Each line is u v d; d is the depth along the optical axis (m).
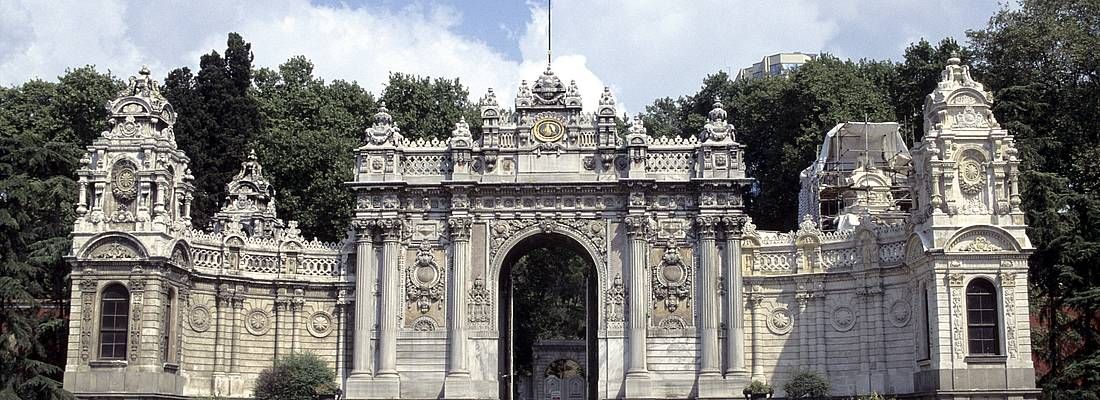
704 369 69.25
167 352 67.62
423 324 71.31
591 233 71.81
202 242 71.56
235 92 98.38
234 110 97.69
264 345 72.94
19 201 65.69
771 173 110.44
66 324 72.31
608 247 71.56
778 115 110.25
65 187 72.38
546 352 118.25
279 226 84.44
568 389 134.50
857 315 70.19
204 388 70.56
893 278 69.25
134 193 67.38
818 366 70.81
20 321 63.53
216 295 71.94
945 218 64.06
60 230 74.25
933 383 63.41
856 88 105.88
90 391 64.94
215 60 98.50
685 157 71.88
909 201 85.56
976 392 62.31
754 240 73.56
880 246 70.00
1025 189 73.25
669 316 70.56
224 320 71.75
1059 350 72.12
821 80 106.06
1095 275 68.94
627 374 69.69
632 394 69.12
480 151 72.50
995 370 62.56
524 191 72.00
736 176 70.75
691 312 70.56
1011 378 62.38
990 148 65.12
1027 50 86.94
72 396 63.31
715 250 70.75
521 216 72.00
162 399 66.12
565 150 72.31
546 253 115.75
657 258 71.25
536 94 73.06
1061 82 87.75
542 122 72.81
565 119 72.75
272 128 100.81
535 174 72.00
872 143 93.69
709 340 69.50
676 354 70.12
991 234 63.75
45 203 71.94
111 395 64.75
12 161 70.62
